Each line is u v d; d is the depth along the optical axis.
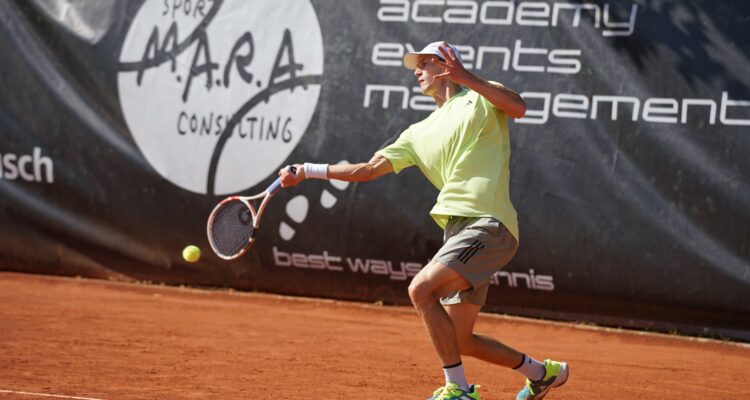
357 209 14.59
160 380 8.43
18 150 16.42
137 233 15.93
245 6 15.41
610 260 13.31
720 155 12.77
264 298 15.18
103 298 14.40
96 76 16.03
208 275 15.72
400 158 7.45
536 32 13.78
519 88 13.80
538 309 13.96
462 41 14.13
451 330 6.80
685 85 12.99
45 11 16.31
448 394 6.77
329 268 14.94
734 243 12.70
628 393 8.88
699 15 13.01
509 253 7.00
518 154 13.77
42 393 7.62
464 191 6.97
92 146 16.06
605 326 13.60
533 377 7.58
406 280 14.53
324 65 14.84
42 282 15.90
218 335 11.41
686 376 10.08
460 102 7.21
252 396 7.90
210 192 15.46
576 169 13.48
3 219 16.61
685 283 12.95
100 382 8.21
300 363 9.69
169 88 15.70
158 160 15.72
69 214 16.28
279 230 15.12
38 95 16.33
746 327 12.78
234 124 15.34
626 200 13.22
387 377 9.09
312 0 15.01
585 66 13.50
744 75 12.73
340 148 14.68
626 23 13.35
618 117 13.29
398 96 14.41
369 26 14.64
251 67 15.28
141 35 15.87
